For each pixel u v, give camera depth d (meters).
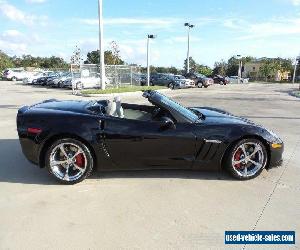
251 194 4.41
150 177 4.93
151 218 3.69
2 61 62.16
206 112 5.64
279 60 94.62
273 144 4.89
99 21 22.75
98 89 25.28
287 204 4.13
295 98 20.70
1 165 5.38
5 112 11.69
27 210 3.83
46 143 4.57
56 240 3.21
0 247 3.09
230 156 4.82
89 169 4.63
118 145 4.61
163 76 31.84
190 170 5.26
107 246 3.13
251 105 15.30
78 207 3.92
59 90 24.66
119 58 46.47
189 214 3.80
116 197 4.22
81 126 4.51
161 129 4.66
